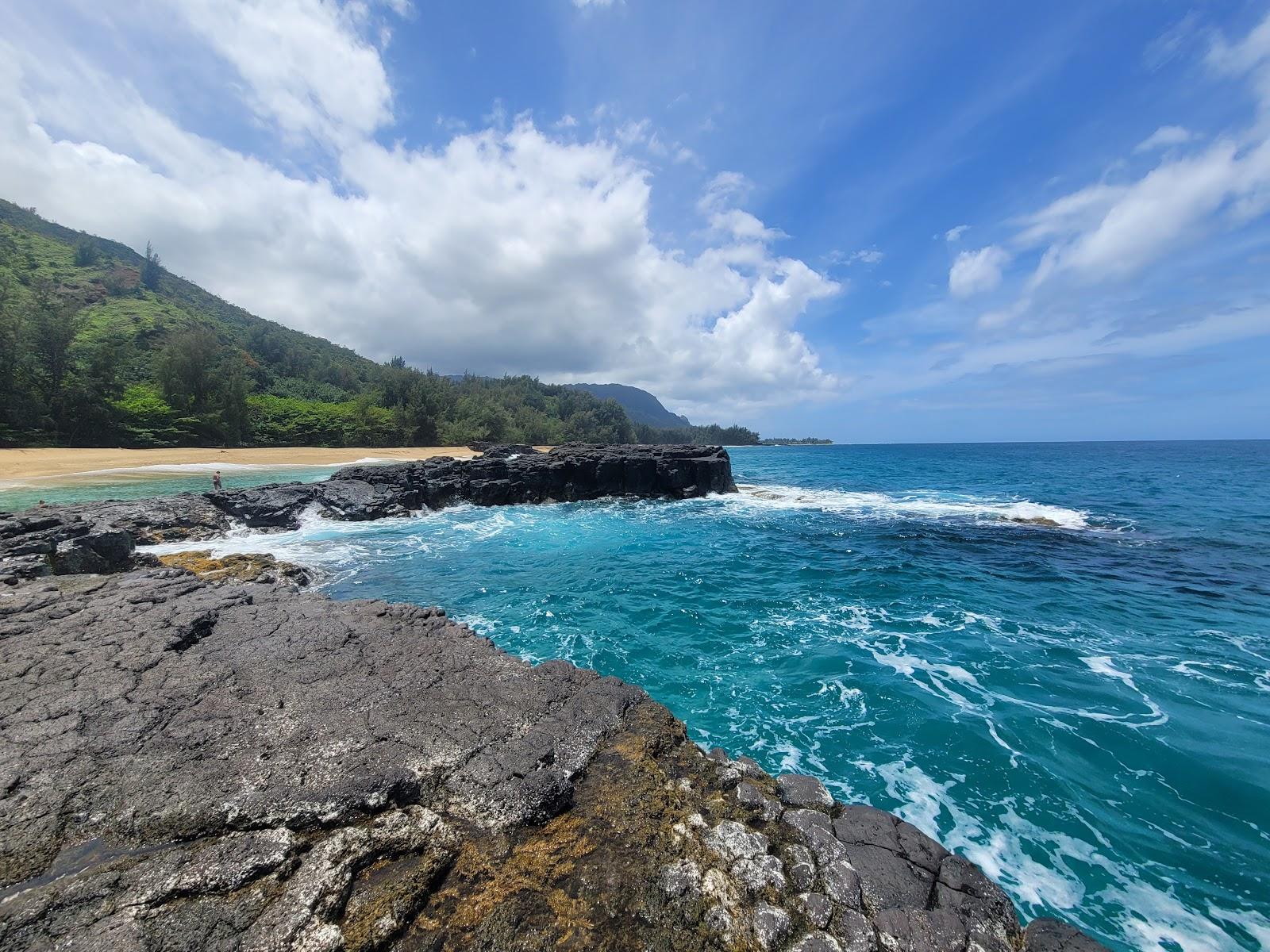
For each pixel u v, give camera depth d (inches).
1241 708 330.0
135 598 335.6
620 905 132.5
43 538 513.0
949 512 1099.3
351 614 329.4
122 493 1022.4
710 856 151.5
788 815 178.9
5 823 147.9
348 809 157.8
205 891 126.8
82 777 169.0
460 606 519.2
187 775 170.6
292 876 132.3
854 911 141.6
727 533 888.3
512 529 920.3
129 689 227.9
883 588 579.2
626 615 497.4
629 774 184.7
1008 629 460.1
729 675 377.4
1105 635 444.8
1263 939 186.5
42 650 261.4
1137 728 309.0
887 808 248.7
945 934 139.3
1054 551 745.0
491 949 120.0
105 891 125.3
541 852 148.2
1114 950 182.1
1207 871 214.5
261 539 809.5
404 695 229.8
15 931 115.3
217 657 263.6
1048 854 223.0
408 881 134.0
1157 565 666.2
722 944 125.7
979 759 283.1
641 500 1298.0
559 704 226.1
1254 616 486.9
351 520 958.4
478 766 179.8
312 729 200.2
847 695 349.1
